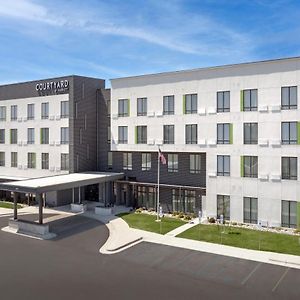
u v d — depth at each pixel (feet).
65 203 172.96
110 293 75.56
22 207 169.17
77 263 93.56
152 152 161.68
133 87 161.17
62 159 176.65
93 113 181.27
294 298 72.74
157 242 111.34
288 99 126.93
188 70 145.89
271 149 130.11
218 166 141.08
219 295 74.18
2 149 200.23
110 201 173.27
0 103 199.93
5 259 96.94
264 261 93.97
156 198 161.58
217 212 142.00
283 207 129.08
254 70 132.67
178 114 149.59
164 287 78.28
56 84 177.88
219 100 140.05
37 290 77.30
